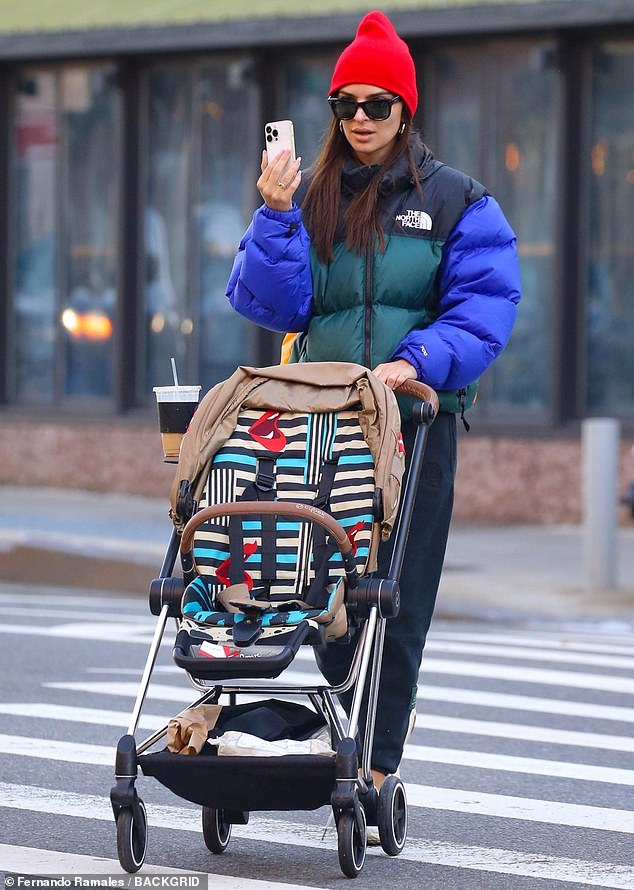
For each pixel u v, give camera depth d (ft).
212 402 29.58
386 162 31.12
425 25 98.27
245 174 109.19
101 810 34.63
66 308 115.96
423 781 38.70
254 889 28.17
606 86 97.86
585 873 29.89
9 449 117.29
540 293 100.32
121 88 111.86
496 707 49.26
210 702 29.60
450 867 30.17
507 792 37.45
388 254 30.83
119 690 50.78
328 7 102.42
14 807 34.91
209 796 28.30
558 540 93.35
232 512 28.27
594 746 43.32
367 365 31.09
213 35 105.40
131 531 93.25
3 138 116.37
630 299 98.27
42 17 113.09
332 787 28.09
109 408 114.73
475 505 101.30
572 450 98.58
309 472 29.35
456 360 30.45
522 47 99.40
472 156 101.24
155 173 112.16
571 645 63.41
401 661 31.09
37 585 86.53
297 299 30.96
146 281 113.09
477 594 75.36
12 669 54.90
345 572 28.53
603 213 98.58
